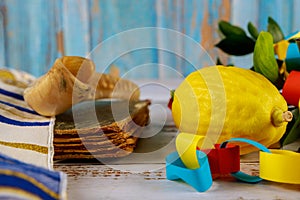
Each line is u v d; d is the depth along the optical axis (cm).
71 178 46
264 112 47
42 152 47
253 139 48
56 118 54
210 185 43
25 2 119
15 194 33
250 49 65
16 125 52
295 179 42
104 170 48
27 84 72
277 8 121
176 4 121
